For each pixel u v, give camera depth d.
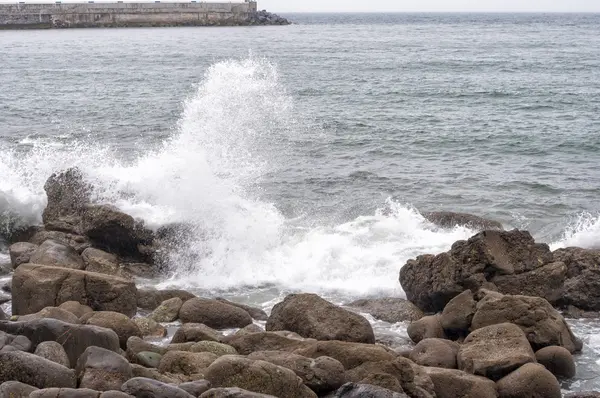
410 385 10.55
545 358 11.73
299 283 16.05
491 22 184.38
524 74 54.66
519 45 88.69
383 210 20.52
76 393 9.34
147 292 14.49
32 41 90.88
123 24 126.19
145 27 127.56
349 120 33.97
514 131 31.31
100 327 11.30
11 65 60.66
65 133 31.17
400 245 17.66
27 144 28.36
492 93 43.38
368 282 15.91
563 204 21.31
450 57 70.06
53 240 16.34
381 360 10.96
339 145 28.89
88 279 13.66
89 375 9.98
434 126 32.72
